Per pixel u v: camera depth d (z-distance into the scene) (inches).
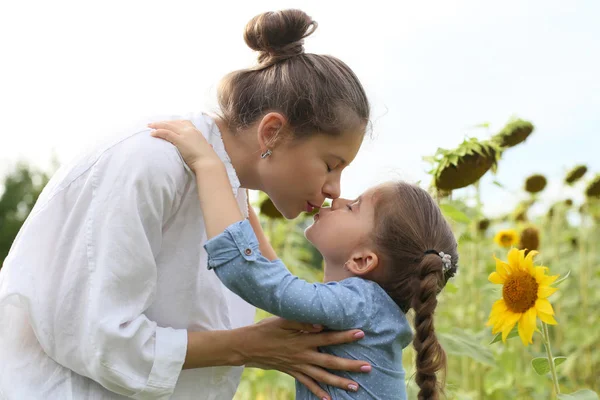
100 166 66.2
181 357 66.2
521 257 80.0
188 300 69.2
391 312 71.9
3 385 66.3
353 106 71.1
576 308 174.1
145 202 64.7
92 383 66.7
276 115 69.7
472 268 136.1
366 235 74.6
